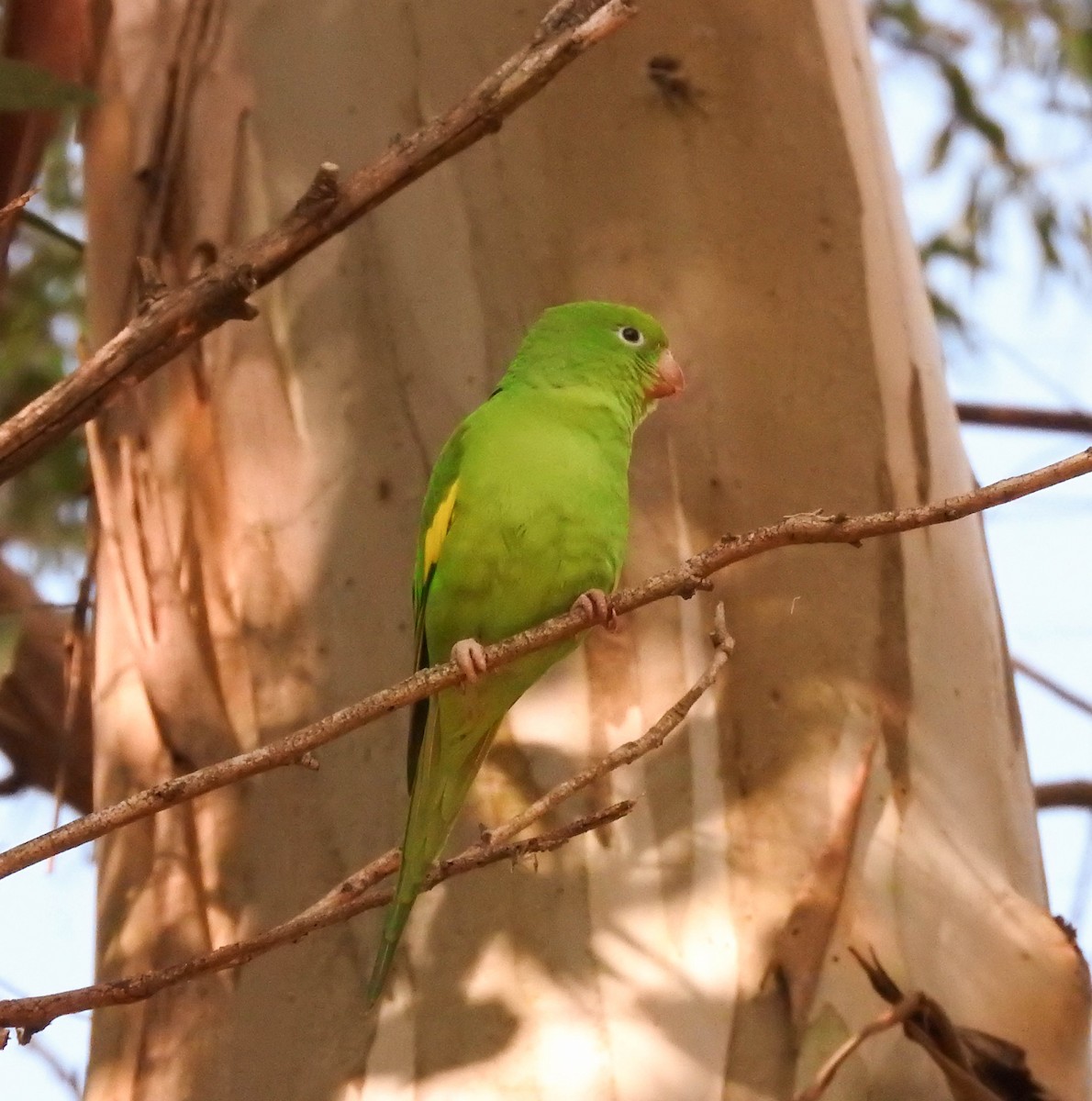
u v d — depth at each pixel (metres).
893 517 5.86
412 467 8.62
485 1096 7.30
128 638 8.96
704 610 8.30
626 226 9.02
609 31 6.43
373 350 8.86
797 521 5.96
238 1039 7.78
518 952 7.58
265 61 9.71
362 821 8.03
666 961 7.53
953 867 8.00
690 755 7.97
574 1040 7.38
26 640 13.83
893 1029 7.39
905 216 10.12
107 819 5.49
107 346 6.43
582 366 8.31
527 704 8.15
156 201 9.79
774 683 8.16
